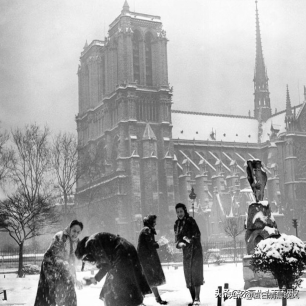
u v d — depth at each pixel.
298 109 147.00
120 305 9.89
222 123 149.62
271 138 142.25
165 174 118.31
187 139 139.25
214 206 123.00
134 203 111.44
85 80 140.75
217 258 66.50
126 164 116.25
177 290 20.20
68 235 11.80
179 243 15.20
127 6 126.12
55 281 11.38
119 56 122.88
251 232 20.27
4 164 69.69
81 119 140.38
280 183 135.12
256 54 161.00
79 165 89.69
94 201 118.12
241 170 134.50
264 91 157.62
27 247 85.94
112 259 10.20
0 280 32.59
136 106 121.69
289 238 16.12
